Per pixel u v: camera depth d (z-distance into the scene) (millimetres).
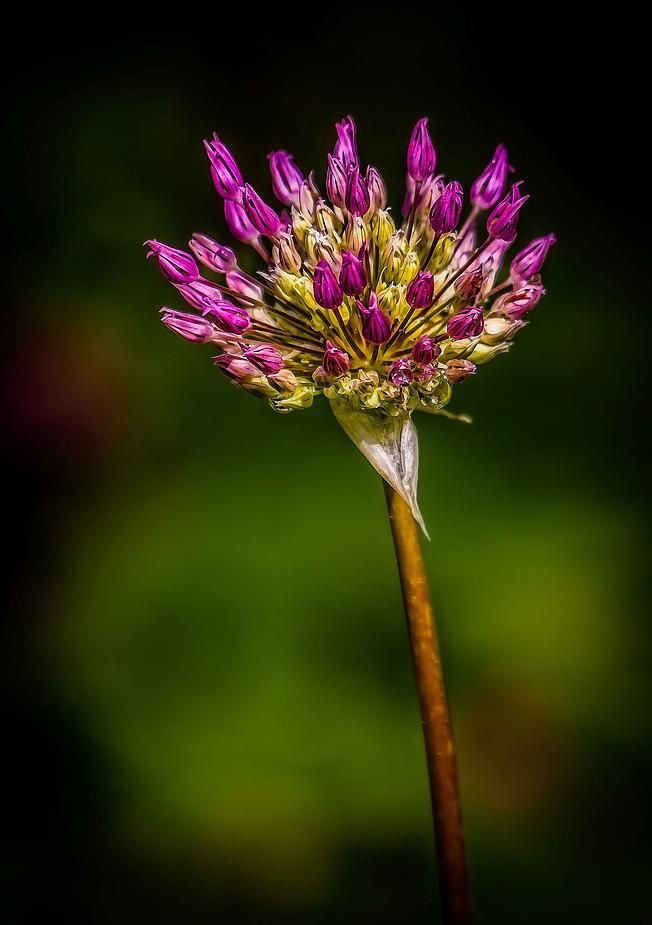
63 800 610
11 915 582
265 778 589
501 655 609
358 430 457
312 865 583
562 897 575
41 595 654
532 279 466
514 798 591
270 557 627
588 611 614
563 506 653
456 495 652
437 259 466
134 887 586
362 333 457
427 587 450
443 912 446
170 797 595
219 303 458
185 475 673
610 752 596
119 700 612
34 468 671
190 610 620
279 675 604
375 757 585
